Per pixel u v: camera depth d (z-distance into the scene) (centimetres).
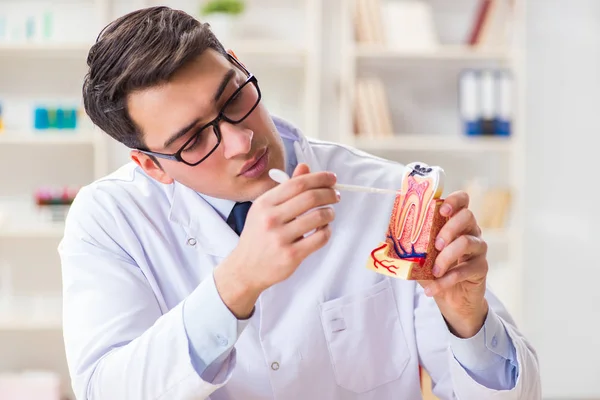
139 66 113
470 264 109
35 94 377
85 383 118
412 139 370
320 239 100
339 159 149
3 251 379
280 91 384
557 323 404
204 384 110
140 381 111
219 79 115
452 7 386
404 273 104
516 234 366
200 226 136
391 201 145
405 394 140
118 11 375
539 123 400
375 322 139
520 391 121
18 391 348
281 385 133
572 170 401
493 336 121
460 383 123
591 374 405
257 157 119
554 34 397
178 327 109
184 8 378
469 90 367
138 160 129
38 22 369
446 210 107
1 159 379
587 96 399
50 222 362
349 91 362
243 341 134
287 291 137
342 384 137
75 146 382
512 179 374
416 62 386
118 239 136
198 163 118
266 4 382
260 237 100
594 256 403
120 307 127
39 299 381
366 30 364
